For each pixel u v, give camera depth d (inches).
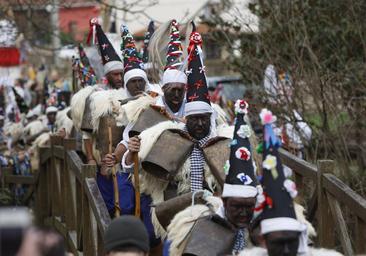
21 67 1109.7
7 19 721.0
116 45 550.6
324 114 483.5
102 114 426.3
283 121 505.0
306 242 237.5
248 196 276.1
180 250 291.0
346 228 356.8
